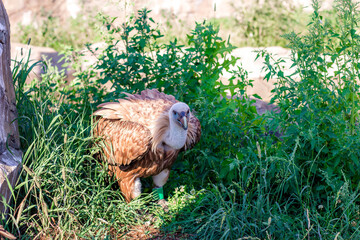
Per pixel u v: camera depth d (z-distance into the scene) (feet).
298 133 14.80
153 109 15.21
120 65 18.33
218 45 18.39
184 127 14.05
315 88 15.48
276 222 13.51
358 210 13.89
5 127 13.83
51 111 17.26
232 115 16.96
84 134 16.90
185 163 17.43
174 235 14.57
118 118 15.43
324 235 13.21
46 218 13.75
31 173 13.20
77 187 15.21
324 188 14.89
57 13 43.11
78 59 21.21
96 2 42.80
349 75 15.67
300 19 40.06
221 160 16.51
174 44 18.49
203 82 17.78
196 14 42.52
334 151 14.46
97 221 14.51
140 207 15.56
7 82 14.52
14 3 42.39
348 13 15.30
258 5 41.88
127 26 18.71
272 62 27.48
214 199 15.46
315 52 15.38
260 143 16.12
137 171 15.52
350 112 15.51
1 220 12.94
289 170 14.35
